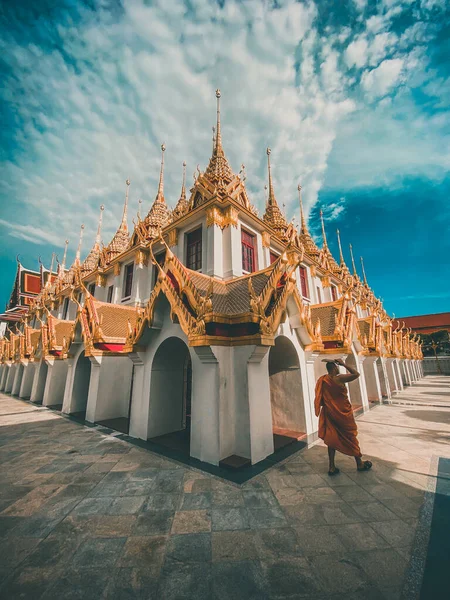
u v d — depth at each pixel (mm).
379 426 10953
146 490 5734
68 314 26797
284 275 8727
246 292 8609
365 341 15367
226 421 7375
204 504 5156
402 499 5293
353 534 4219
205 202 13453
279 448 8125
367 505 5074
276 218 21359
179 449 8117
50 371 18234
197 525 4500
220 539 4133
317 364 12375
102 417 12406
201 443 7328
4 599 3088
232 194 14906
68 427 11531
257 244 15555
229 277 12602
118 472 6691
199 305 7176
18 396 24422
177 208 21438
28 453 8266
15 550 3939
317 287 23500
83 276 24531
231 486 5863
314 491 5633
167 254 8453
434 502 5168
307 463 7184
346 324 12055
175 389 10211
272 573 3449
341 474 6477
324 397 6949
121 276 19984
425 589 3143
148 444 8727
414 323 67562
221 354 7512
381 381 20109
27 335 24641
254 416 7426
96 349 12367
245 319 7309
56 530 4410
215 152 17797
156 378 9633
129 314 14992
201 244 14312
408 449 8242
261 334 7109
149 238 18875
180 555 3797
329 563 3613
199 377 7719
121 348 13031
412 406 15312
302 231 26531
